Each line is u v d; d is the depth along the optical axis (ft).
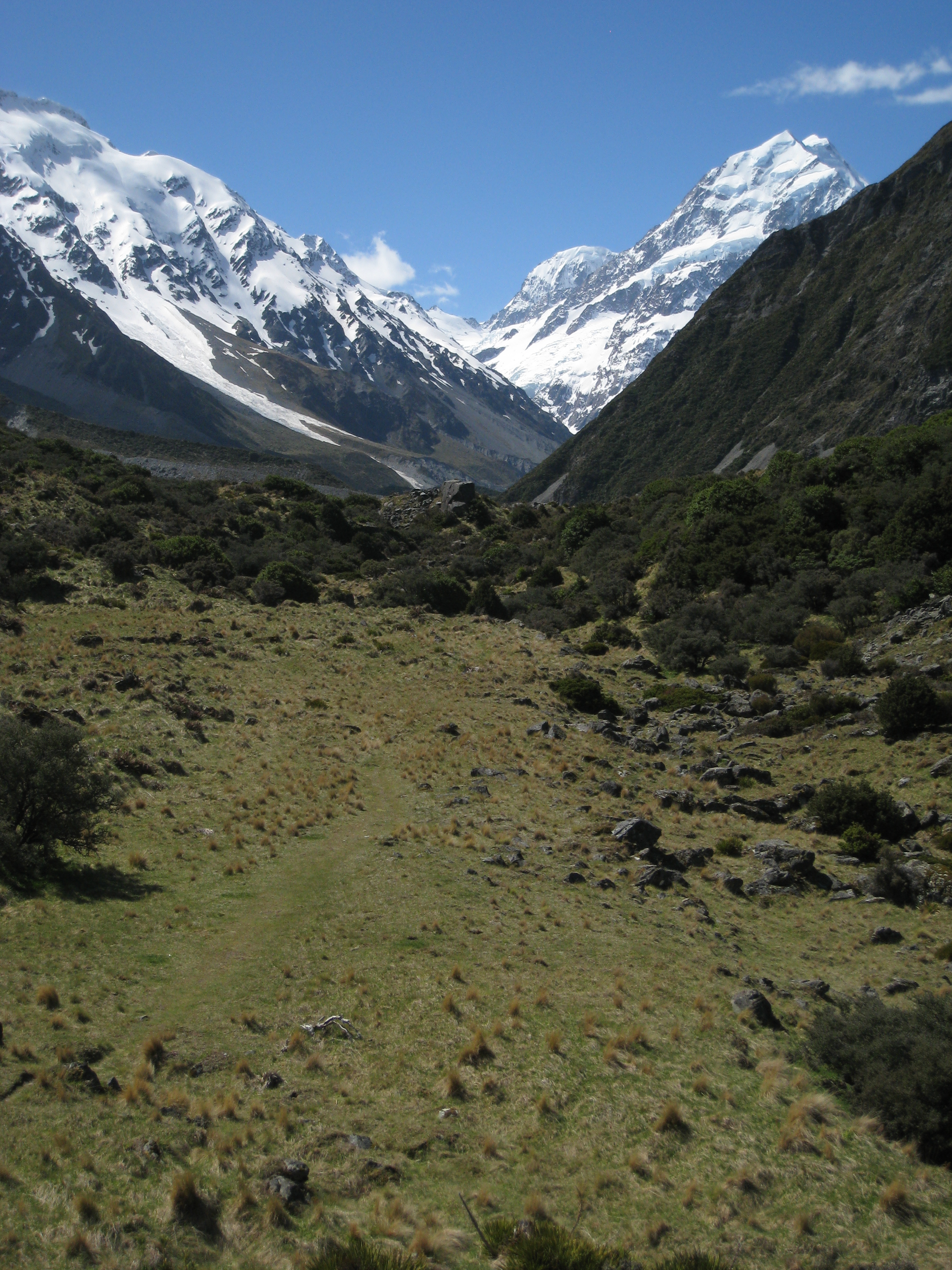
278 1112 45.75
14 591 176.65
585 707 163.22
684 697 167.53
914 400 494.59
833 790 111.75
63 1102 43.52
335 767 115.55
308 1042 52.37
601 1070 52.19
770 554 229.66
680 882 88.48
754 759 136.46
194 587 212.02
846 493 249.75
